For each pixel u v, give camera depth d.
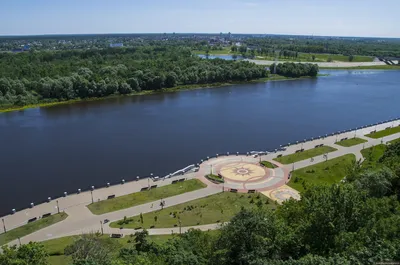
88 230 75.19
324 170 107.62
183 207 86.00
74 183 102.31
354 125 163.12
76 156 122.38
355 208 46.84
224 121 167.88
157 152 126.38
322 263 35.12
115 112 184.62
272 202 88.06
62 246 65.88
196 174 105.81
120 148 130.25
